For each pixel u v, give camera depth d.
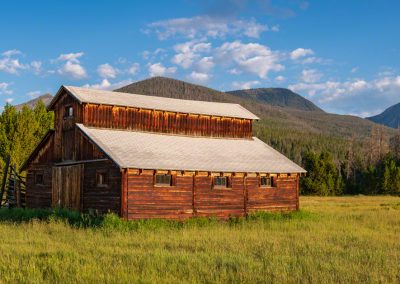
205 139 40.41
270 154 41.00
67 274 14.03
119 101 37.03
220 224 31.50
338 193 97.81
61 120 36.97
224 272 14.31
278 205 38.00
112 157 30.03
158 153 33.41
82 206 33.28
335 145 199.25
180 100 43.41
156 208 31.38
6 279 13.44
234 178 35.59
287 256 17.62
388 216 36.31
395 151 136.88
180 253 17.92
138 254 17.58
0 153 49.72
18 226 27.25
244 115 44.06
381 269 15.33
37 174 38.97
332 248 20.11
